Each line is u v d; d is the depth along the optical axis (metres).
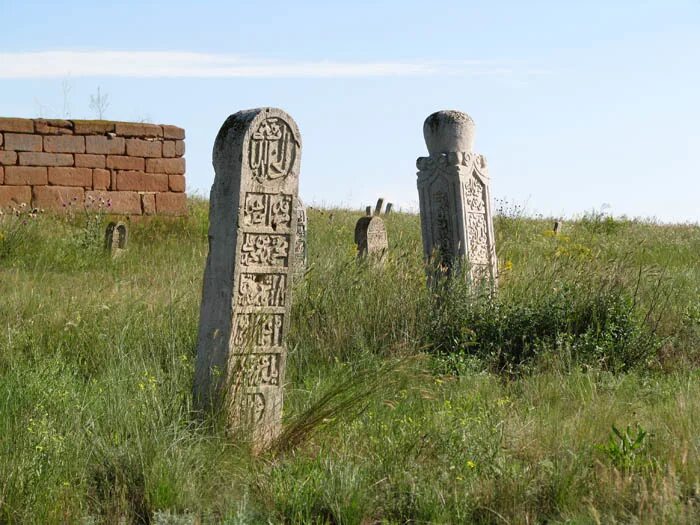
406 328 9.91
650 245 21.08
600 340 9.70
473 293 10.68
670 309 10.97
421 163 11.41
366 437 6.66
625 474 5.90
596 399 8.01
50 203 24.39
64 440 6.15
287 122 6.99
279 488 5.90
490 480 5.92
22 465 5.71
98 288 12.13
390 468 6.13
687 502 5.63
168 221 23.14
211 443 6.52
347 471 5.93
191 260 16.70
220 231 6.93
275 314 7.05
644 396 8.38
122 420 6.52
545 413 7.60
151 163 25.47
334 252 13.20
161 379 7.22
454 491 5.76
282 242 7.05
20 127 24.19
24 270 15.05
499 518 5.58
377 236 14.71
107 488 5.86
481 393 8.27
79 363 8.74
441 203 11.28
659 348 10.02
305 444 6.75
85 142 24.81
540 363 9.36
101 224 20.06
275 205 6.99
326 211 29.78
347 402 6.89
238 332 6.90
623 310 10.03
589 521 5.43
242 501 5.76
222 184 6.93
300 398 7.90
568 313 10.05
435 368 9.20
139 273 15.08
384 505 5.82
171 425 6.38
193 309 10.17
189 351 8.98
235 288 6.85
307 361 9.15
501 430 6.58
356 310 10.12
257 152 6.89
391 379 7.75
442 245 11.30
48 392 7.19
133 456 6.02
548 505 5.75
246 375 6.91
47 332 9.49
